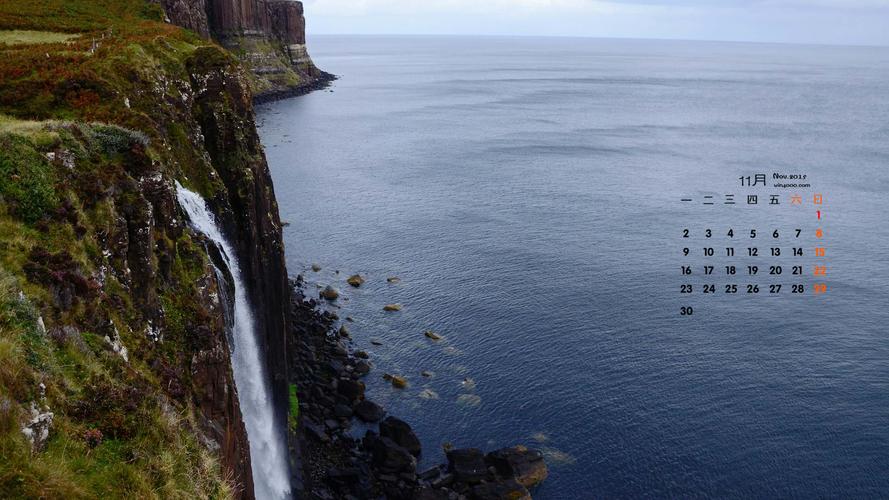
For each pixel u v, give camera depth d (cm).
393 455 4850
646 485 4959
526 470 4847
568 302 7869
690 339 7038
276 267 5494
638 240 10125
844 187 14038
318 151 16288
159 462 2048
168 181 3431
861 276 8869
